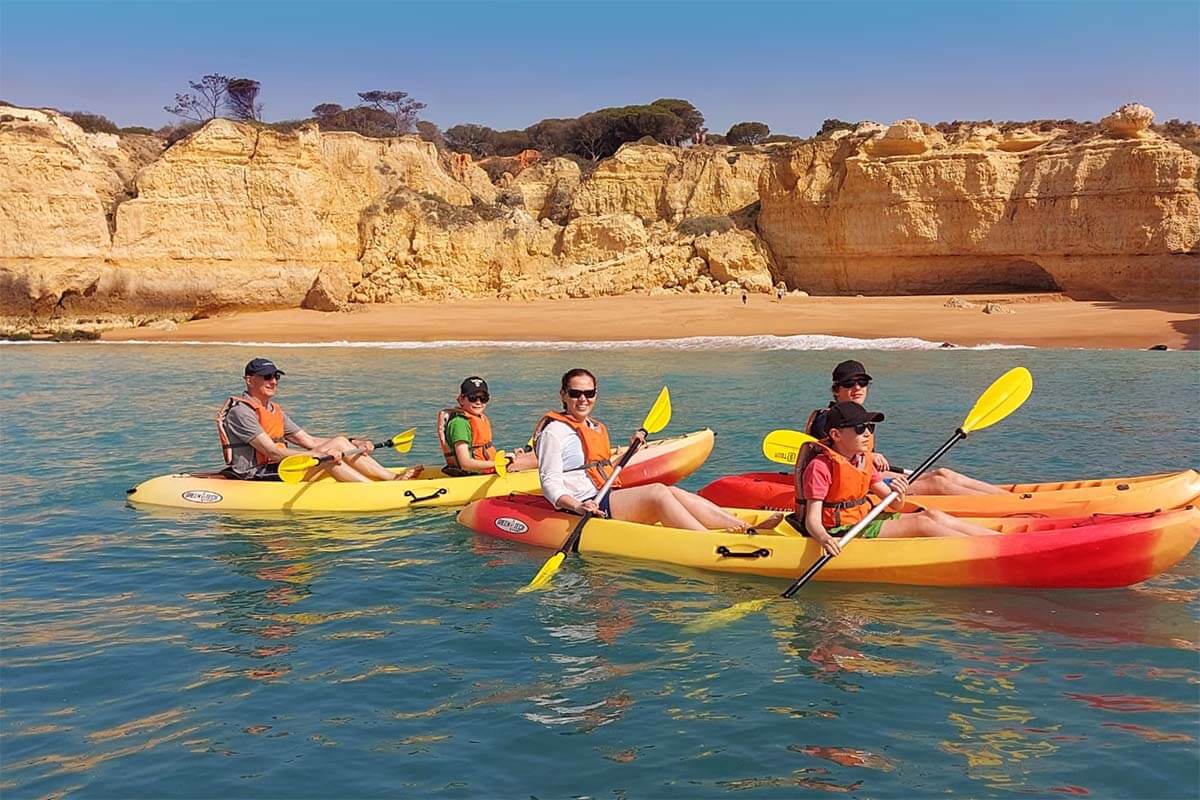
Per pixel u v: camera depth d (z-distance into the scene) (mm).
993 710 4281
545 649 5160
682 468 8969
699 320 35312
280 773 3842
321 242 44250
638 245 48219
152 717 4375
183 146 42062
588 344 31266
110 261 40719
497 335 34094
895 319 33594
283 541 7465
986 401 7039
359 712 4398
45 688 4703
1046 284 41344
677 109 74625
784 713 4301
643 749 3994
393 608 5879
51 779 3818
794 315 35375
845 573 6105
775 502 7562
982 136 41688
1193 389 16750
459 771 3840
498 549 7184
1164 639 5094
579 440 7125
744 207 50219
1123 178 37625
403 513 8359
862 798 3564
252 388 8883
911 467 9914
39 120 41594
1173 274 37062
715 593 6023
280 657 5090
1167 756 3811
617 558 6805
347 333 35844
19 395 18281
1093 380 18422
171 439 12648
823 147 45156
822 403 15414
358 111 69125
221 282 41719
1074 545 5676
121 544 7410
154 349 32250
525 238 48469
